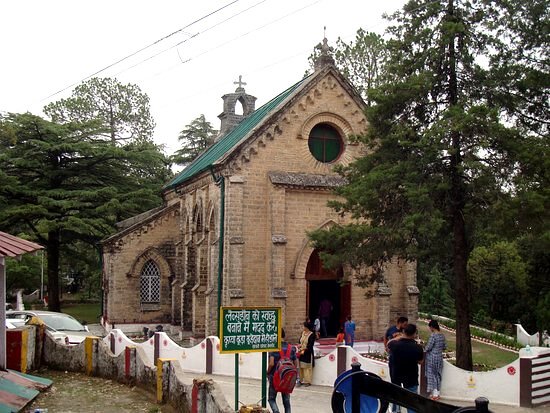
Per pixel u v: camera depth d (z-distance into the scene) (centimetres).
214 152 3919
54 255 4241
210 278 3142
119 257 3975
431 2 2122
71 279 7938
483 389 1812
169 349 2470
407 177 2033
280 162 3078
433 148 1989
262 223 3033
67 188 4247
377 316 3103
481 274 4222
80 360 2080
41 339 2145
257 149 3038
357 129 3209
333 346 2947
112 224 4256
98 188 4278
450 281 5375
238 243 2950
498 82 2095
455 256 2156
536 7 2061
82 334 2720
